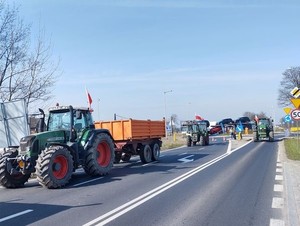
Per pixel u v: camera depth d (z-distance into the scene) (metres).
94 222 7.40
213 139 51.69
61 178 12.31
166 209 8.43
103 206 8.91
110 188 11.62
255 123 39.94
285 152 23.59
